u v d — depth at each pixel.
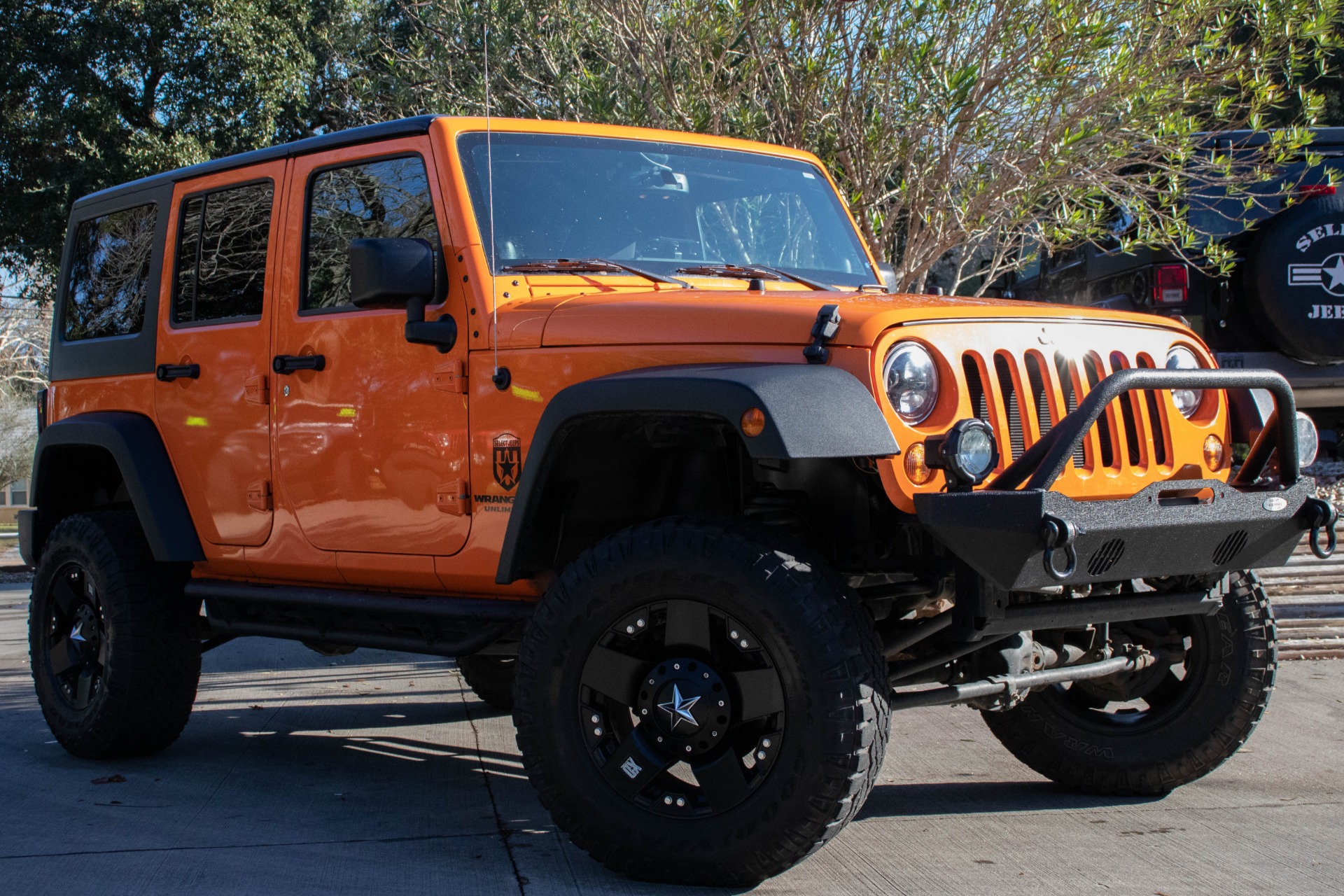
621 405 2.94
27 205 15.93
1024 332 3.10
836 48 6.64
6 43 15.38
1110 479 3.11
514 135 3.83
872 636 2.87
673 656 2.98
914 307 3.04
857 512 3.17
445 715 5.38
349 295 3.84
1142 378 2.83
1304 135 6.46
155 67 15.92
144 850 3.38
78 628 4.69
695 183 4.08
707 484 3.44
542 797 3.08
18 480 23.45
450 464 3.47
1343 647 5.71
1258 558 3.28
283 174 4.15
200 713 5.46
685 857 2.90
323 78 16.67
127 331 4.72
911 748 4.54
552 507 3.34
